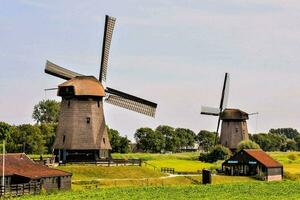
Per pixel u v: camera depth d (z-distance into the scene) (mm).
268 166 106250
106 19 97312
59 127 95688
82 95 93875
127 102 98875
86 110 94688
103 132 96000
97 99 95875
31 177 71750
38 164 79188
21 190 70062
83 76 96062
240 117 148500
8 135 148625
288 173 114938
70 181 79500
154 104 99062
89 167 90312
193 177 95875
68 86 94125
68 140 93438
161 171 103438
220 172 111562
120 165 95000
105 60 98688
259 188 83938
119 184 85125
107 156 97125
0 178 70938
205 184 89188
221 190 80062
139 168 95312
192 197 71125
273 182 95875
